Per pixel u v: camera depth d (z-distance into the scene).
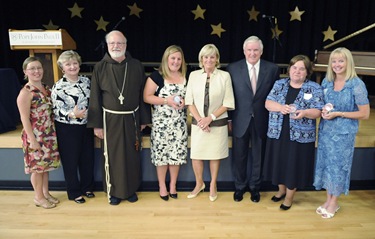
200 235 2.35
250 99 2.65
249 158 3.00
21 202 2.84
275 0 5.89
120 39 2.58
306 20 6.01
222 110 2.64
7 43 5.73
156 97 2.68
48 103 2.61
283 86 2.58
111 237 2.32
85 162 2.85
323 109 2.46
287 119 2.56
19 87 3.61
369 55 4.11
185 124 2.77
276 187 3.11
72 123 2.66
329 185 2.57
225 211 2.69
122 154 2.70
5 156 3.05
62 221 2.53
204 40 6.05
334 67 2.45
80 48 5.99
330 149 2.53
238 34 6.02
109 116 2.66
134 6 5.88
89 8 5.86
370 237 2.35
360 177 3.13
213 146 2.70
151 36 5.99
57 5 5.82
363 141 3.04
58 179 3.10
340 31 6.03
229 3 5.91
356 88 2.39
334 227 2.47
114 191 2.76
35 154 2.58
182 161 2.77
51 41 3.09
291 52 6.14
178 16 5.96
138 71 2.71
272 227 2.46
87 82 2.72
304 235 2.36
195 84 2.65
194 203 2.83
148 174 3.10
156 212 2.67
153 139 2.78
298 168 2.57
